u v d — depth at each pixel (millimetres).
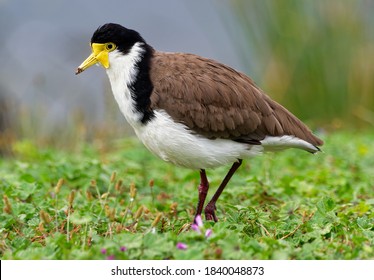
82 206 11289
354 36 20422
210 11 28219
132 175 13820
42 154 15039
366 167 14969
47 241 9203
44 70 24859
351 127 20219
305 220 10250
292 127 10977
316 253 8844
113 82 10938
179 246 8570
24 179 12750
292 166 15039
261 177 13594
